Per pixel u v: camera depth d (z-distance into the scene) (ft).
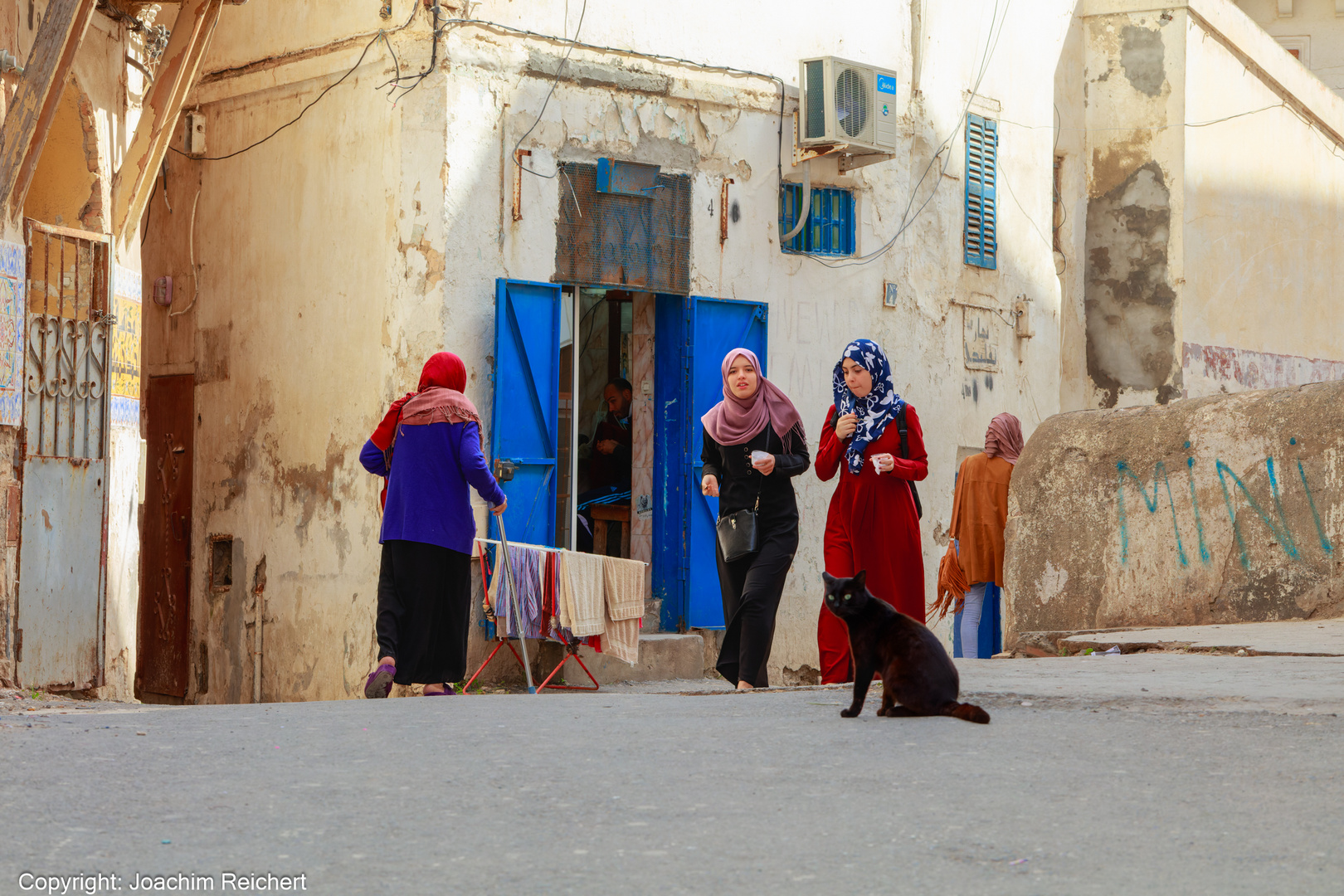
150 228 49.42
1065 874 9.75
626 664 40.88
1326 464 26.71
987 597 35.17
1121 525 29.04
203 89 46.65
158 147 34.71
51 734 16.31
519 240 40.57
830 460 28.17
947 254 53.21
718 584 44.04
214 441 46.34
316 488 42.01
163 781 13.20
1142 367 68.08
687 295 44.09
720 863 10.17
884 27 50.65
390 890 9.50
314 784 13.07
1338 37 110.73
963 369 53.83
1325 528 26.68
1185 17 67.31
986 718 16.01
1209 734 15.05
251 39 44.91
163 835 11.00
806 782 12.96
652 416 44.60
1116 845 10.48
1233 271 72.59
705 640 44.16
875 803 12.03
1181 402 29.25
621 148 42.88
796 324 47.24
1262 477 27.45
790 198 47.55
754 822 11.41
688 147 44.45
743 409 29.60
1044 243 58.85
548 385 40.81
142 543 49.42
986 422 54.90
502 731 16.51
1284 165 78.28
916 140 51.93
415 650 26.25
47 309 31.68
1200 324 69.36
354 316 40.98
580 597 35.55
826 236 48.57
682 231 44.06
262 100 44.70
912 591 27.78
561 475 42.78
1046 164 59.21
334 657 40.88
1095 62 68.85
